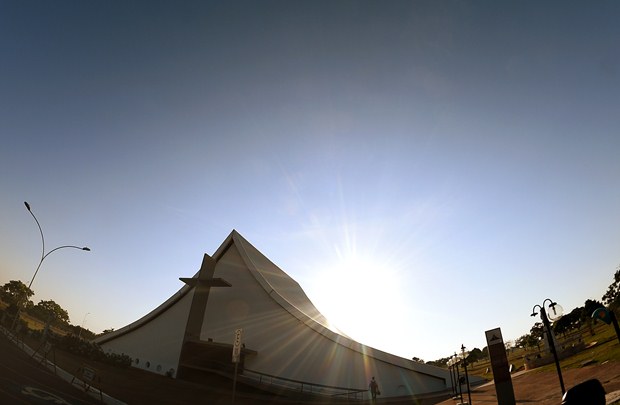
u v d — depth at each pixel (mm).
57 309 94500
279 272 45250
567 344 31328
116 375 25453
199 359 31453
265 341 33906
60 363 24672
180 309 38812
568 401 4254
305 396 26266
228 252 41844
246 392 26297
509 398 10023
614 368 13500
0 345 25188
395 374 29422
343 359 30875
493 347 10633
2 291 77250
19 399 12570
